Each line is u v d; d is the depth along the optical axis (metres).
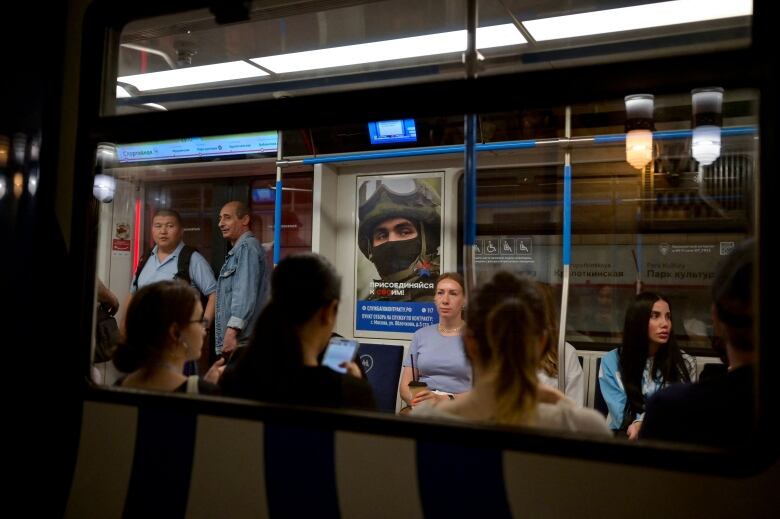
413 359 3.99
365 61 4.13
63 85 2.54
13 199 2.48
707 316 3.70
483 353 1.88
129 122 2.40
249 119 2.21
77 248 2.46
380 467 1.95
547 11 3.27
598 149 3.80
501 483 1.81
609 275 3.88
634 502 1.68
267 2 3.26
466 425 1.86
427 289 4.32
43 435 2.46
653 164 3.72
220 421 2.18
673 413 1.77
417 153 4.07
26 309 2.46
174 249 4.93
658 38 3.49
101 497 2.36
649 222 3.78
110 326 2.64
